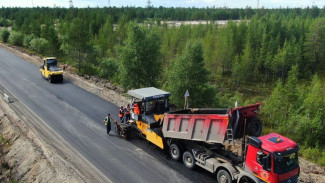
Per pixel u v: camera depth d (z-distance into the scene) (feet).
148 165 50.31
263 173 36.68
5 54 172.14
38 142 58.65
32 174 48.85
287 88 123.13
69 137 61.82
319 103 112.78
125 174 47.32
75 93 96.58
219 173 42.91
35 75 122.01
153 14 502.38
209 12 537.24
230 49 213.05
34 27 239.50
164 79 134.82
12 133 63.93
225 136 40.65
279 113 119.75
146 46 105.50
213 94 108.27
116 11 474.08
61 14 381.60
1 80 110.83
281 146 36.55
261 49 204.54
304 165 52.26
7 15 470.80
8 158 56.44
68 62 159.43
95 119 73.10
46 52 187.83
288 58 194.70
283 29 250.57
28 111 77.77
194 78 104.27
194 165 47.85
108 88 111.04
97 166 49.88
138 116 58.03
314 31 216.13
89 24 280.72
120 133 62.80
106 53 209.97
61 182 44.16
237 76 195.11
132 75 106.52
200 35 280.72
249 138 38.60
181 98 104.99
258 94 175.42
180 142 50.85
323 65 228.63
